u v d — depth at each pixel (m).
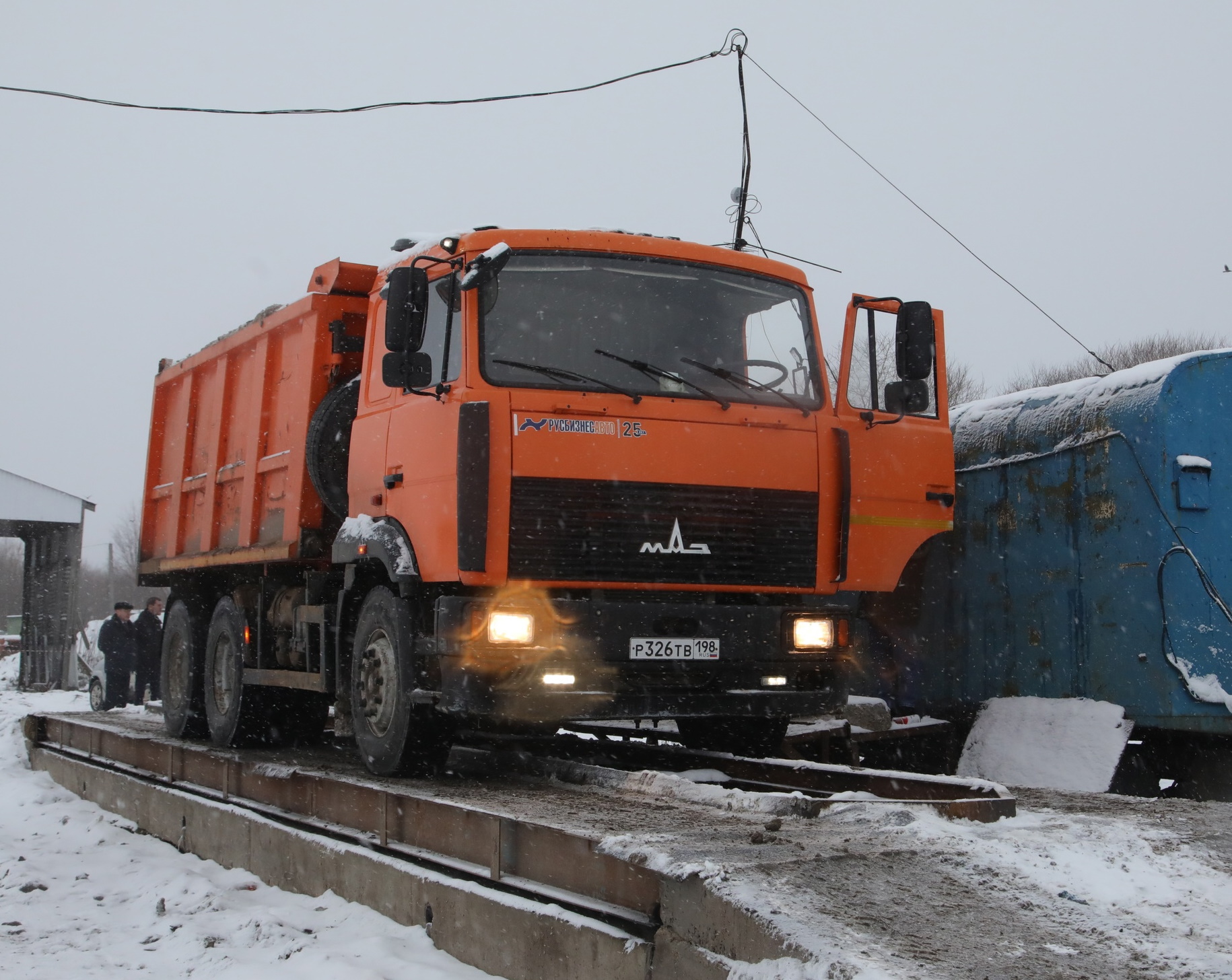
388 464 7.00
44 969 4.98
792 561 6.63
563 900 4.19
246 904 5.89
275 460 8.76
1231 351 8.07
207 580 10.55
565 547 6.13
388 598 6.90
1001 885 3.79
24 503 27.67
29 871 6.92
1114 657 8.07
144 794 8.35
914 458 7.24
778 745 7.97
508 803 5.46
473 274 6.25
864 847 4.02
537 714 6.09
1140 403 8.05
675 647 6.27
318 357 8.31
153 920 5.72
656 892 3.78
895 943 3.24
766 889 3.53
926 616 9.54
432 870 4.98
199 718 10.32
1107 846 4.23
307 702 9.53
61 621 27.97
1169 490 7.83
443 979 4.32
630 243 6.75
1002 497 9.02
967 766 8.42
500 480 6.07
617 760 8.06
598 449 6.24
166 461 11.55
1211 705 7.53
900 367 6.99
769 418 6.66
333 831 5.99
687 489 6.39
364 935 5.02
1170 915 3.66
